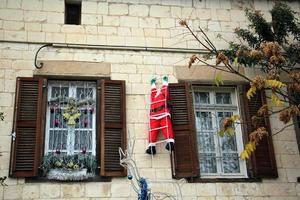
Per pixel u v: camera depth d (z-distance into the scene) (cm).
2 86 891
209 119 952
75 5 1006
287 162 922
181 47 995
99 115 897
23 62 920
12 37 937
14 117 862
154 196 816
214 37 1024
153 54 975
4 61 913
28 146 844
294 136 948
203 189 867
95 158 859
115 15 998
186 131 904
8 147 845
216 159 920
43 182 827
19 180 823
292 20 992
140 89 936
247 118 938
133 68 953
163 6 1030
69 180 834
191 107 929
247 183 888
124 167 852
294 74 807
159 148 890
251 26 996
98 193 833
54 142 875
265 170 898
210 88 976
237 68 987
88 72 930
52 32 956
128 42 977
